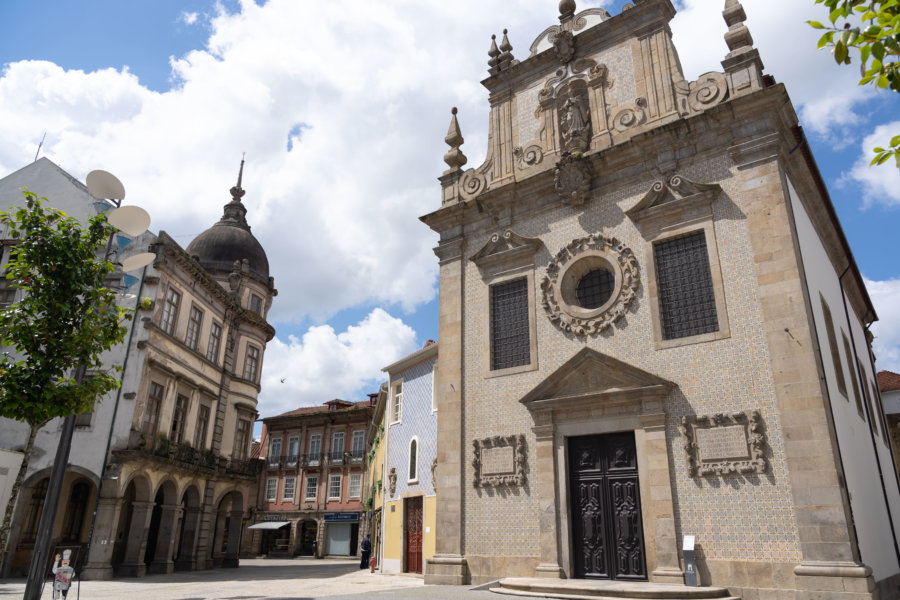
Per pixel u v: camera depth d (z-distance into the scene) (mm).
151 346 24266
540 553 13781
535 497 14312
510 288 16656
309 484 53281
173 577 23766
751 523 11500
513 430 15180
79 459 22438
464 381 16562
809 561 10711
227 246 37719
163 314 25547
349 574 25531
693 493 12258
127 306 24281
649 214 14375
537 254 16281
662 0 16125
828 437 11086
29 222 11219
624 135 15758
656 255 14305
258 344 35062
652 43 16047
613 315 14438
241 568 32594
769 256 12641
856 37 4918
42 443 22750
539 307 15781
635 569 12789
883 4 5055
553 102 17547
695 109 14734
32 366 10797
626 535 13078
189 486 27859
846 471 11680
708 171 13992
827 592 10359
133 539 23438
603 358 13969
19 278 11211
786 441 11477
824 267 15688
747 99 13430
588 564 13375
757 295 12625
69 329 11039
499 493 14914
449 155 19359
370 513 34938
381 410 31703
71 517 24078
